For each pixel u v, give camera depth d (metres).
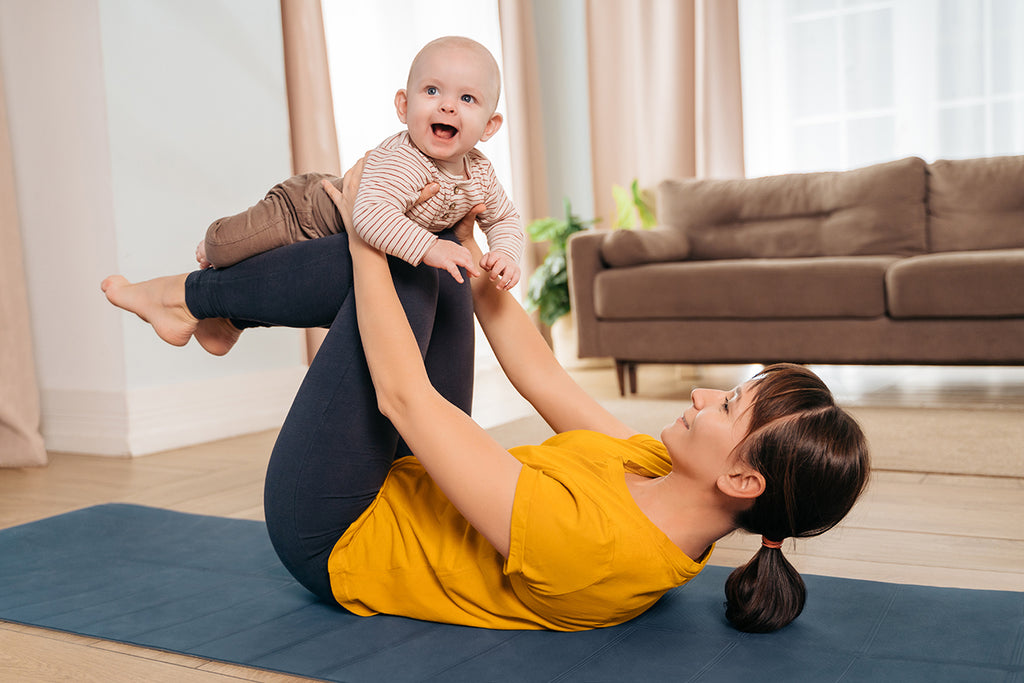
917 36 5.09
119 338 3.25
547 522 1.32
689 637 1.43
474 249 1.67
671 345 3.98
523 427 3.40
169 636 1.52
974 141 5.01
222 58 3.59
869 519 2.10
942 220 4.23
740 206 4.59
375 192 1.40
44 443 3.25
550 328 5.75
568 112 6.00
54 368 3.41
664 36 5.52
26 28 3.31
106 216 3.23
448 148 1.42
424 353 1.52
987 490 2.30
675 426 1.39
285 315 1.63
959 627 1.43
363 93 4.68
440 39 1.43
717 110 5.44
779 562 1.42
